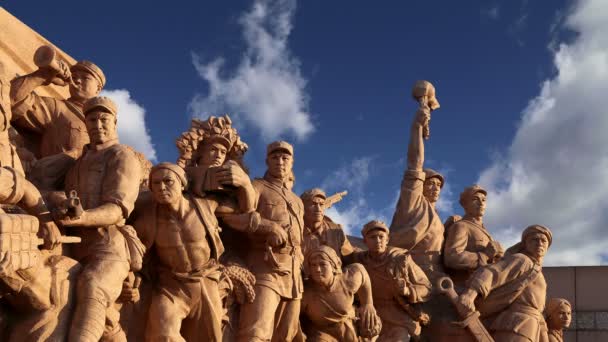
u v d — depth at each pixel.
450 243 11.61
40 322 5.59
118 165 6.64
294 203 8.72
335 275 9.05
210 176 7.34
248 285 8.07
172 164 7.00
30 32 8.72
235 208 7.57
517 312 10.96
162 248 7.05
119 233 6.46
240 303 8.12
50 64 7.09
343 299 9.04
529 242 11.44
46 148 7.50
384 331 10.33
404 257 10.41
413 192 11.69
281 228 8.20
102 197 6.53
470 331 10.55
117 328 6.35
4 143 6.19
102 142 6.85
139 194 7.24
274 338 8.42
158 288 7.16
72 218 5.95
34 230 5.45
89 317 5.74
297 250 8.66
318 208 9.90
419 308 10.48
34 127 7.47
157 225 7.03
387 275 10.28
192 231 7.04
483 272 10.99
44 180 6.89
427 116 11.99
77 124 7.59
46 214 5.88
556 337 12.45
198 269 7.16
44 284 5.64
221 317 7.50
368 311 9.42
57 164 7.00
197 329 7.30
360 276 9.31
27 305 5.62
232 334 7.98
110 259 6.11
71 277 5.89
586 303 16.14
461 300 10.64
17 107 7.25
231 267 8.04
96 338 5.73
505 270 11.06
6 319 5.66
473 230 11.83
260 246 8.33
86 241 6.32
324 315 8.98
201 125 8.59
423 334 10.68
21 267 5.24
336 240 10.13
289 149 8.86
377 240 10.31
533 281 11.16
